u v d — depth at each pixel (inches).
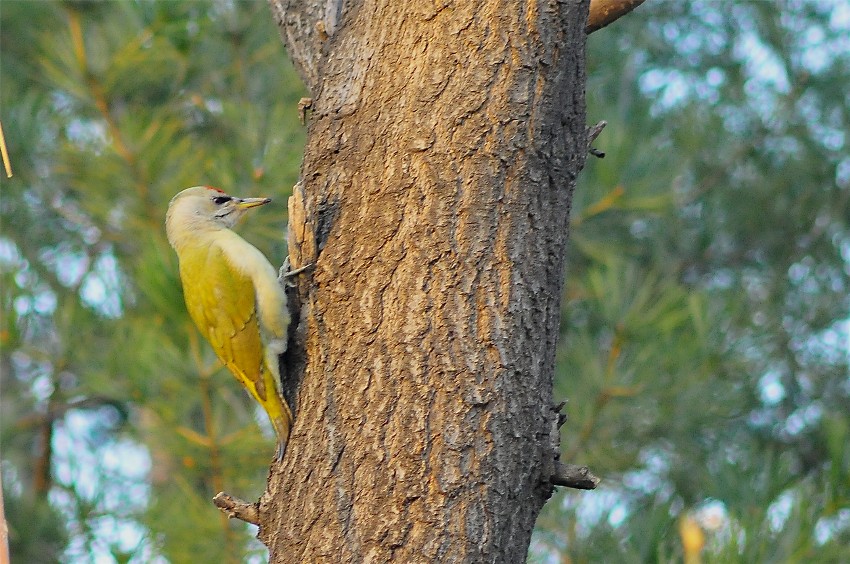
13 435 589.6
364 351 261.4
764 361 611.5
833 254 724.7
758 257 728.3
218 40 542.9
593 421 457.7
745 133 746.2
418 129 269.0
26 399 577.0
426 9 275.6
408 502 248.7
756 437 659.4
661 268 677.3
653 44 772.0
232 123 478.0
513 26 268.2
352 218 271.9
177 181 453.1
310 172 283.3
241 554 380.2
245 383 339.9
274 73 554.6
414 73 273.4
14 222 560.1
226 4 538.6
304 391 271.0
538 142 266.5
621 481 536.1
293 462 266.4
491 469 251.0
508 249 261.6
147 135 442.0
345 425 259.3
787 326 689.6
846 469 341.7
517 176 265.0
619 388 449.7
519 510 255.9
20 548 454.6
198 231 379.2
